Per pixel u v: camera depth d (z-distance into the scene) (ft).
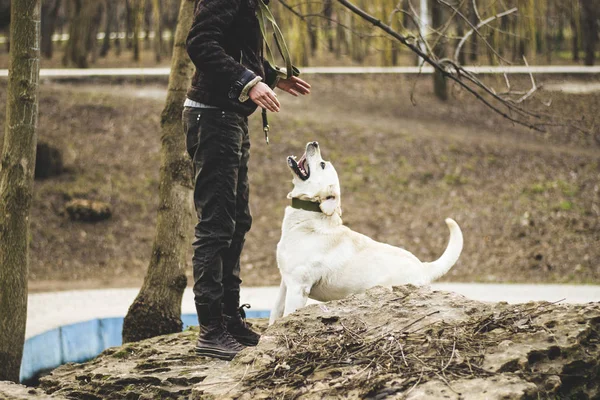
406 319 11.35
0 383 11.52
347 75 72.54
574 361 9.76
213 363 12.61
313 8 43.60
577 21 57.26
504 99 19.58
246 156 12.83
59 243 41.55
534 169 50.96
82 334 24.77
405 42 18.38
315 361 10.24
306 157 14.57
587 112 59.00
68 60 72.54
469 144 54.60
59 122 53.93
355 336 10.80
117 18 84.17
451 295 12.25
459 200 46.83
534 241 41.09
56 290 35.12
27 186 15.76
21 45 15.49
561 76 70.33
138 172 49.14
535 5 45.50
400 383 9.18
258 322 16.75
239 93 11.17
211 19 11.19
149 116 56.39
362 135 55.06
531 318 10.81
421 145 54.08
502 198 46.80
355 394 9.14
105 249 41.70
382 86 70.08
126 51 87.25
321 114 60.23
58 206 44.60
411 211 45.62
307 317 11.80
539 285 33.58
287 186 48.52
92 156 50.19
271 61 12.75
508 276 37.17
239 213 12.93
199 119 11.74
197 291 12.06
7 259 15.70
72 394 12.10
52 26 77.25
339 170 50.37
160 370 12.38
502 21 46.91
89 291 32.37
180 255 18.98
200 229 11.99
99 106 57.06
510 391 8.58
